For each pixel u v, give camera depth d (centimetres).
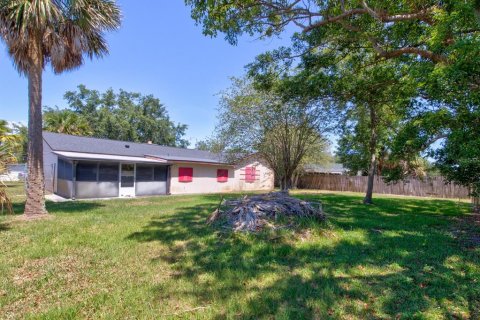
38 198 825
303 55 823
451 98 532
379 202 1358
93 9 820
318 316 277
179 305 302
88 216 834
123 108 3734
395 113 888
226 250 488
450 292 327
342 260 434
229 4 636
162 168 1784
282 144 1261
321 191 2305
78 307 295
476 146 496
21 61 849
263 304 300
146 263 431
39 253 472
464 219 862
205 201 1293
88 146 1658
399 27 684
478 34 475
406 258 448
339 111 1108
